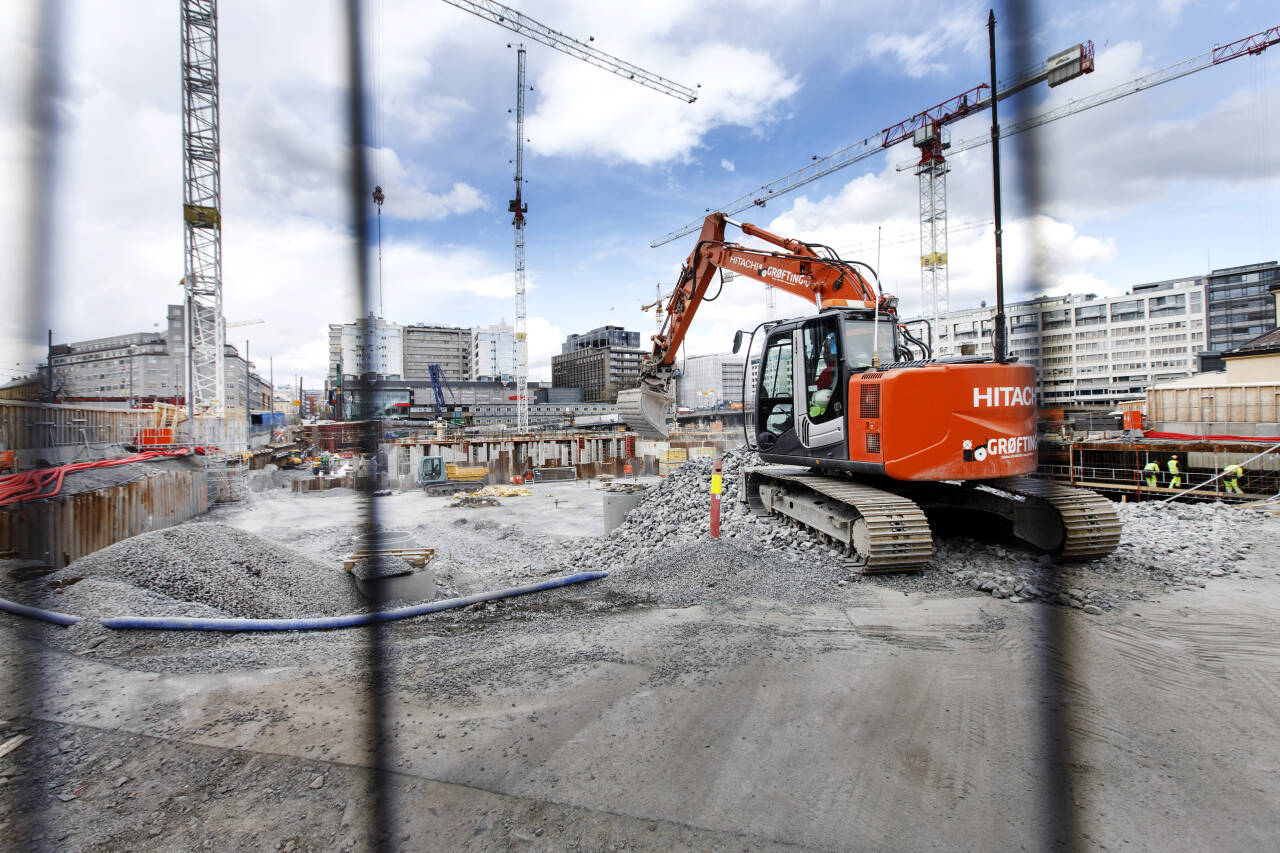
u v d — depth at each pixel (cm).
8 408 1341
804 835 257
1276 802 274
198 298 3256
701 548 729
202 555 694
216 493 2089
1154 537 787
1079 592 565
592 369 15200
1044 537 675
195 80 3191
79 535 1046
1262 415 1650
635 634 502
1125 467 1638
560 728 349
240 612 619
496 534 1384
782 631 497
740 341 945
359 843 253
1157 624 496
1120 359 9281
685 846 251
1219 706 363
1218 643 456
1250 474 1412
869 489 718
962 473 624
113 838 258
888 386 643
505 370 16612
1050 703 369
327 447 4753
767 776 299
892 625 506
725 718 357
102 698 390
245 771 308
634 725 351
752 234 1001
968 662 429
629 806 277
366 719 361
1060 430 2031
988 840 252
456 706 378
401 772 306
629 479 2705
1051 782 291
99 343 4244
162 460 1727
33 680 418
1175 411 1814
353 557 827
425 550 845
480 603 619
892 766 306
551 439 3228
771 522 884
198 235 3247
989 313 5459
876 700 376
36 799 285
